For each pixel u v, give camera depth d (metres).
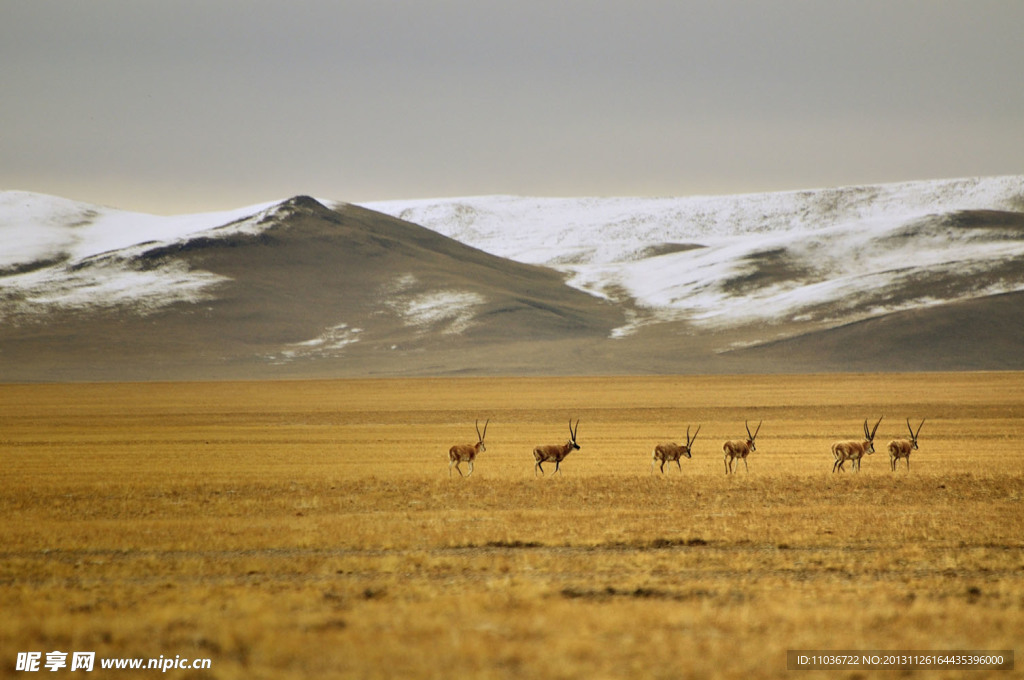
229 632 55.09
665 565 76.81
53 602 64.12
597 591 67.00
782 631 56.03
